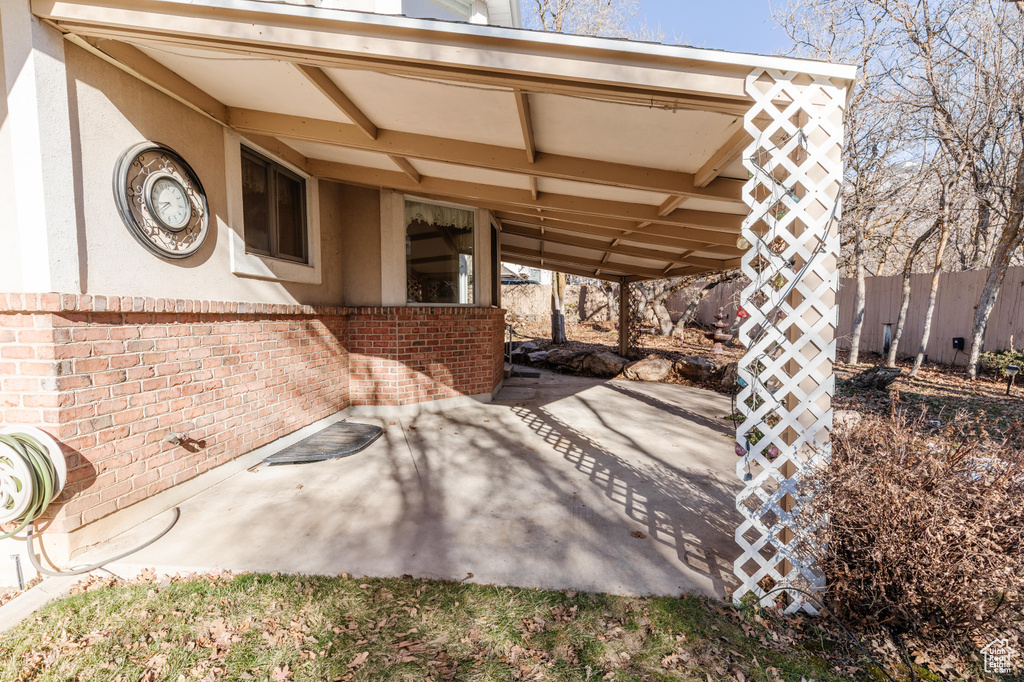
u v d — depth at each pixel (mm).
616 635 2320
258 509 3607
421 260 6922
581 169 4070
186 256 3695
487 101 3266
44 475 2572
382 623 2365
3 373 2705
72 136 2846
